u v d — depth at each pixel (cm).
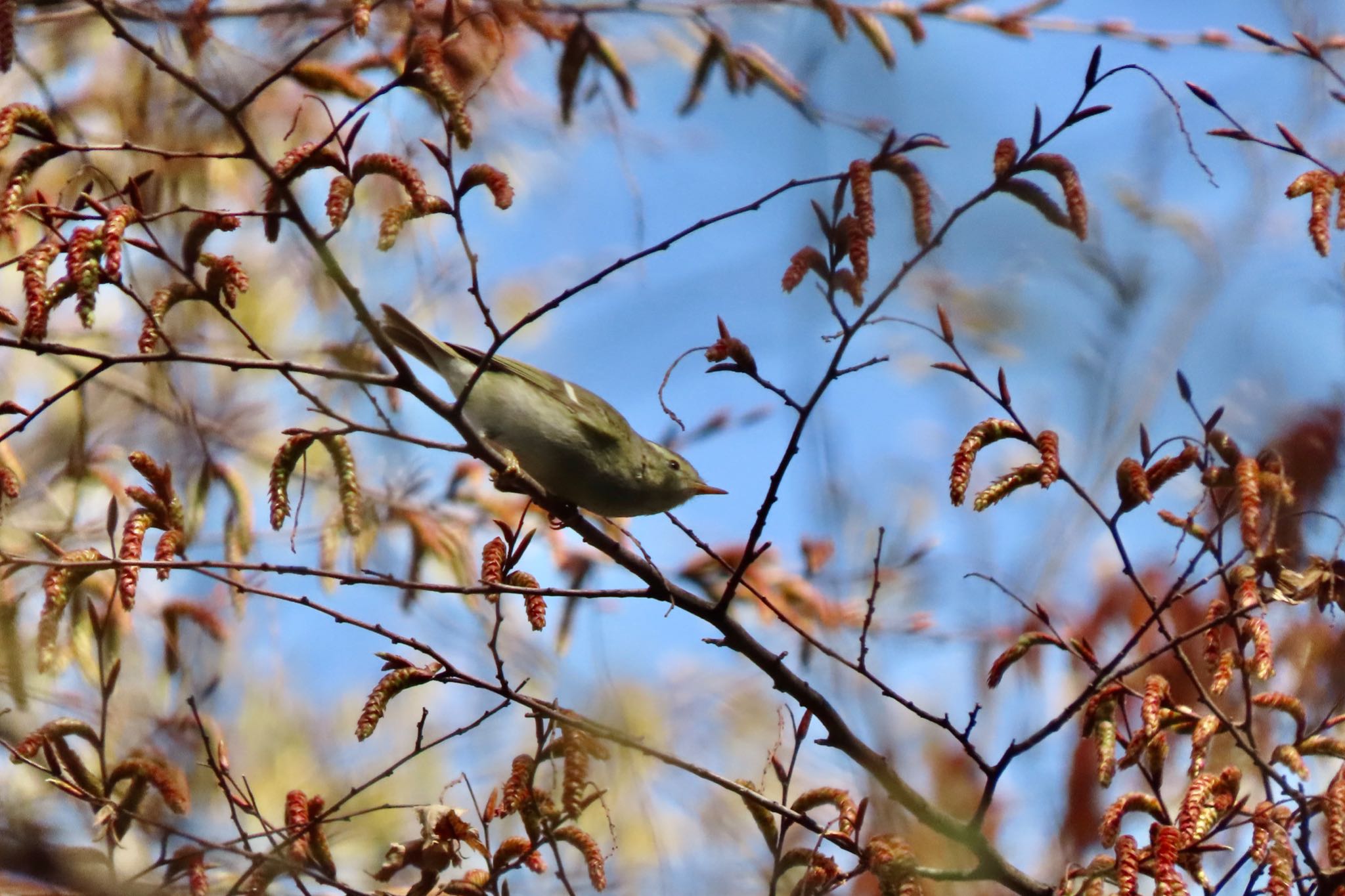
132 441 1264
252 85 1144
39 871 748
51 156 728
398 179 763
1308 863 740
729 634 870
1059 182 761
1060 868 1036
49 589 798
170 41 1128
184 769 1059
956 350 798
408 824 1361
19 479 1057
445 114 788
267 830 803
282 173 750
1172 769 1114
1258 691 1041
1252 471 753
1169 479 804
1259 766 745
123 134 1212
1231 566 786
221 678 1127
